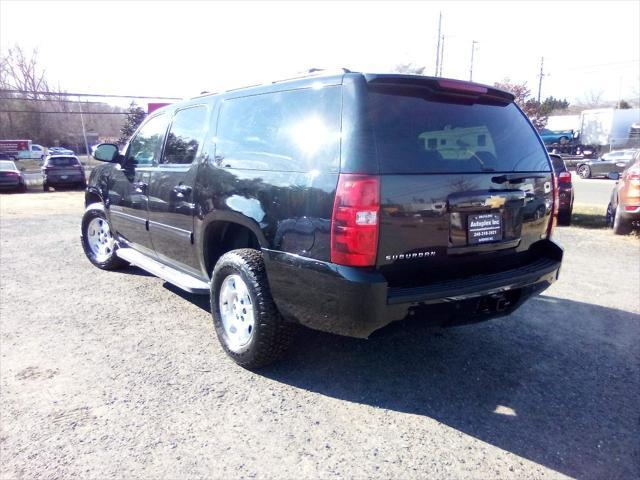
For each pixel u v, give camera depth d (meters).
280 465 2.45
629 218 8.22
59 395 3.08
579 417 2.88
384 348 3.79
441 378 3.34
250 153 3.35
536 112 32.31
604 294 5.21
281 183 3.00
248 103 3.52
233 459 2.49
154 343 3.88
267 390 3.16
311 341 3.90
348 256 2.60
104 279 5.68
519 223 3.21
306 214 2.81
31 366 3.47
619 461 2.49
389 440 2.65
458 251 2.89
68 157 21.22
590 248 7.52
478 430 2.75
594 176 25.70
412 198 2.67
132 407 2.95
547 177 3.46
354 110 2.69
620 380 3.32
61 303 4.82
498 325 4.30
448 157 2.87
